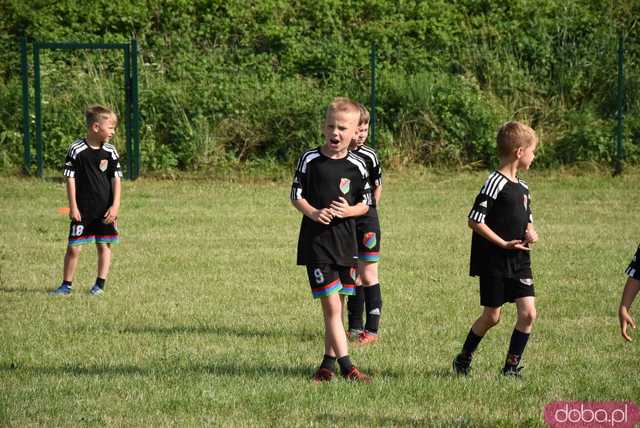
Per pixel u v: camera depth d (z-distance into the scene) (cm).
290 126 3856
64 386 1195
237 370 1295
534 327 1584
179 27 4450
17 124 3841
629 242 2488
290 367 1316
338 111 1223
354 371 1238
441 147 3859
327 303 1237
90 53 4197
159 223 2764
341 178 1234
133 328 1564
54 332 1525
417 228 2695
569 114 3975
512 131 1238
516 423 1062
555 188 3484
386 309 1738
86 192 1875
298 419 1071
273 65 4231
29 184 3506
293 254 2303
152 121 3866
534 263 2189
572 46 4197
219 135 3856
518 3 4491
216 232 2622
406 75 4116
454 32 4344
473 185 3569
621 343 1471
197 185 3572
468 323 1625
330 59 4178
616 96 4041
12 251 2330
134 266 2150
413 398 1156
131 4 4519
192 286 1936
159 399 1140
